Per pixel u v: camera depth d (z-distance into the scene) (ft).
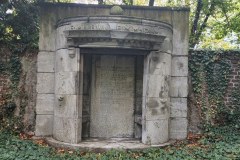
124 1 29.27
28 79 15.81
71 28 12.84
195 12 28.71
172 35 14.74
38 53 14.74
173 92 15.01
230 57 16.49
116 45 12.41
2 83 15.83
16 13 17.83
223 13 27.45
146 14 15.12
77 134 12.97
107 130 14.38
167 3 30.22
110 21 12.27
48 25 14.64
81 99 13.25
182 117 15.06
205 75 16.42
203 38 31.09
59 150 12.47
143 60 14.20
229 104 16.47
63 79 13.30
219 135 15.26
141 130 14.23
